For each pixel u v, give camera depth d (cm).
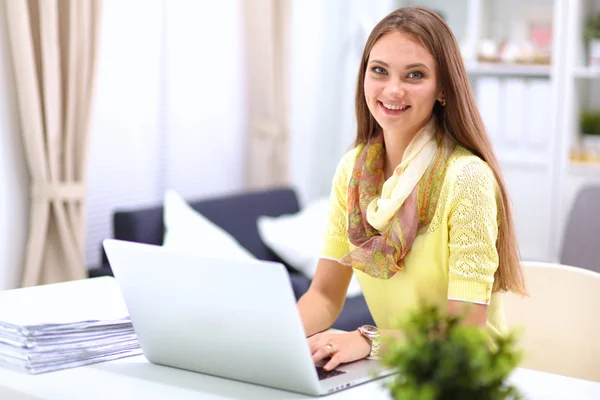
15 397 149
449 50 170
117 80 381
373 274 175
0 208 315
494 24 509
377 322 188
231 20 454
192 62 429
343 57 530
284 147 466
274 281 136
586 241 383
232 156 464
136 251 152
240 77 464
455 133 175
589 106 490
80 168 328
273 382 149
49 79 313
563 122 464
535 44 496
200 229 360
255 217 414
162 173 417
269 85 457
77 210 329
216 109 449
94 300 180
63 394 146
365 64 183
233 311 145
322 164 535
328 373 155
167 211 361
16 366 160
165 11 408
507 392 105
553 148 467
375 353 164
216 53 445
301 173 516
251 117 469
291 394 147
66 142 322
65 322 161
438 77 171
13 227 321
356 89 187
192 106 432
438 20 171
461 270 164
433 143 175
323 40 526
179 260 146
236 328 146
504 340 106
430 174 172
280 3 457
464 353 102
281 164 468
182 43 421
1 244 316
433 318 109
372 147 186
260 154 466
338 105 533
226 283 142
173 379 155
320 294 192
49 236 326
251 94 466
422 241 172
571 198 466
